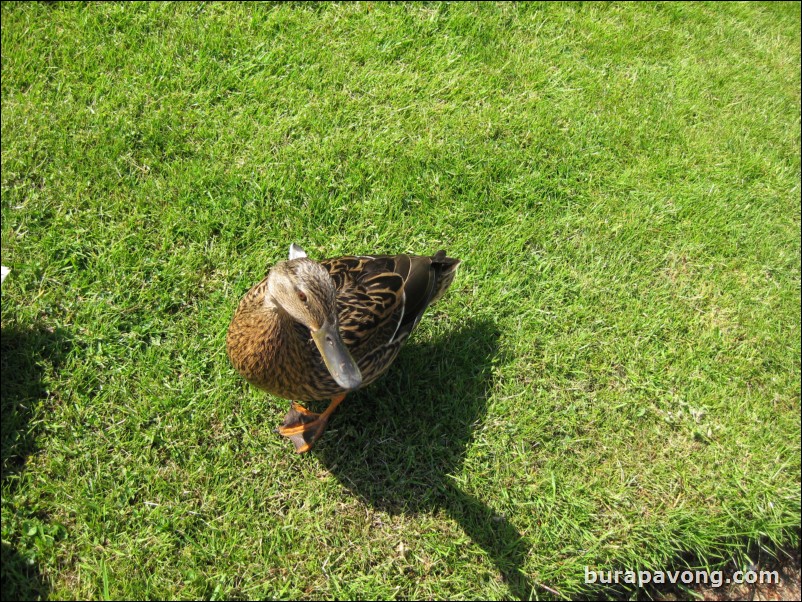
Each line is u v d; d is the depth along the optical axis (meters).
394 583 0.54
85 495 0.53
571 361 0.68
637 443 0.65
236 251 0.69
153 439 0.56
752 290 0.78
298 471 0.58
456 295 0.70
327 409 0.61
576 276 0.74
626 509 0.60
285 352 0.53
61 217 0.67
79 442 0.56
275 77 0.82
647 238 0.79
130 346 0.61
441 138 0.81
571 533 0.58
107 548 0.52
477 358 0.67
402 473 0.59
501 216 0.76
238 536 0.54
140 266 0.66
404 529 0.56
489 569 0.56
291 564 0.54
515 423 0.63
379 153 0.78
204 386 0.60
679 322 0.73
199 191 0.71
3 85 0.75
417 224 0.74
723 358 0.72
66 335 0.60
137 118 0.76
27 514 0.52
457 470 0.60
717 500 0.63
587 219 0.79
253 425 0.59
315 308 0.49
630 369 0.69
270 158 0.75
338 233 0.72
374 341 0.57
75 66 0.78
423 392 0.64
